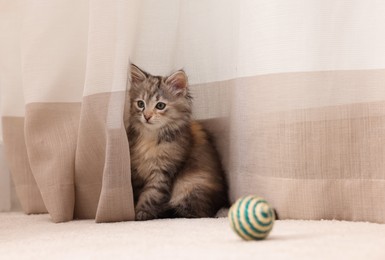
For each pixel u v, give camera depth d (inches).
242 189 37.2
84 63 40.6
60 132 39.6
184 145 39.0
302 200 34.9
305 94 35.0
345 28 34.9
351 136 34.6
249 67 36.5
